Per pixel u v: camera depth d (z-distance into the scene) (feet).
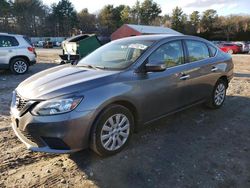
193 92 16.69
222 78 19.54
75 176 11.50
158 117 14.76
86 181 11.18
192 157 12.98
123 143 13.16
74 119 11.17
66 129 11.12
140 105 13.48
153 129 16.02
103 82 12.25
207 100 18.54
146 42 15.17
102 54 15.67
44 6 291.17
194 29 243.40
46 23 287.07
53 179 11.31
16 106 12.34
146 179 11.29
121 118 12.84
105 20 286.05
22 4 270.46
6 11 259.60
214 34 236.02
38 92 11.74
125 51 14.92
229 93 24.86
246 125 17.02
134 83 13.08
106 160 12.59
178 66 15.61
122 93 12.46
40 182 11.12
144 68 13.74
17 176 11.53
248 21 225.15
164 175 11.56
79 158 12.78
